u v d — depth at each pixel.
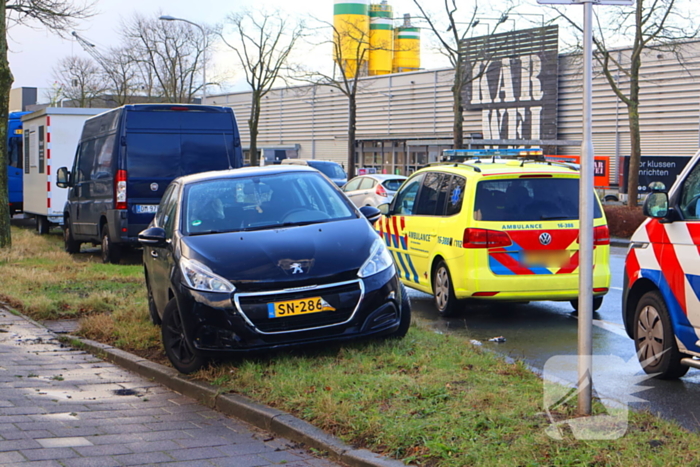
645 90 31.39
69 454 4.48
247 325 5.98
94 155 15.14
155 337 7.66
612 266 14.25
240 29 35.28
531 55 35.12
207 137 13.76
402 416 4.73
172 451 4.58
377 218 7.74
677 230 5.91
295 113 53.50
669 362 5.99
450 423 4.55
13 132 24.56
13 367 6.73
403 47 49.25
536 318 9.12
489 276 8.54
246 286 6.05
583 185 4.64
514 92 36.19
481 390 5.19
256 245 6.47
